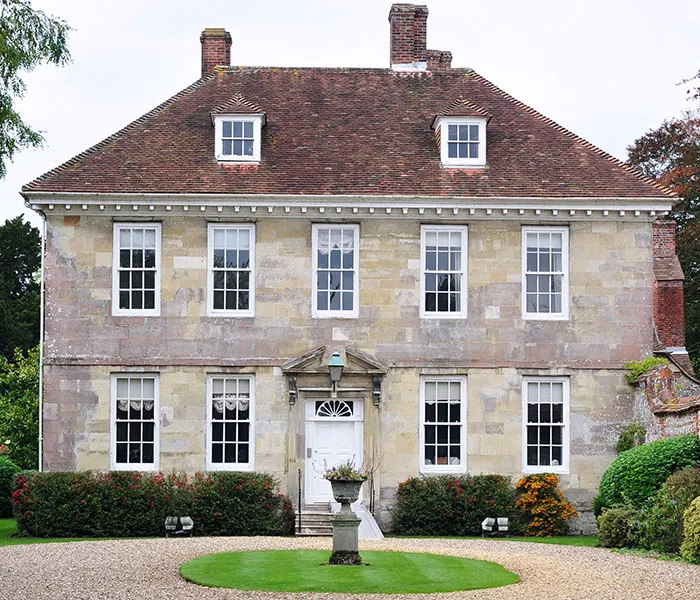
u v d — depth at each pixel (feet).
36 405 122.11
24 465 122.72
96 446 90.07
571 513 89.25
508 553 70.33
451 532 88.79
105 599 51.83
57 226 91.09
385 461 90.79
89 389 90.38
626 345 92.48
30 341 179.22
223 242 91.91
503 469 91.30
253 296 91.40
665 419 84.07
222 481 87.56
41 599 51.85
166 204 90.63
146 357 90.63
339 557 61.87
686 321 145.89
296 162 94.68
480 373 91.66
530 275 92.73
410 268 91.91
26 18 74.84
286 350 91.15
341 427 91.30
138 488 86.84
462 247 92.38
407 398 91.15
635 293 92.68
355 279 91.91
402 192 91.45
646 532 72.79
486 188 92.43
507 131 99.14
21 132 74.84
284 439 90.53
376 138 98.02
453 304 92.48
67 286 90.94
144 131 97.40
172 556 65.21
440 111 97.19
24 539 83.97
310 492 90.48
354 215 91.81
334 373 88.43
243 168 93.66
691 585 57.11
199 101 101.30
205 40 107.14
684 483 71.46
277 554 65.67
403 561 63.41
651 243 92.99
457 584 56.08
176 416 90.38
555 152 96.89
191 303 91.09
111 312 90.89
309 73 105.40
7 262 192.34
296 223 91.97
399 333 91.61
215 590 53.83
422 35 108.06
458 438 91.61
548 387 92.38
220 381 91.15
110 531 86.22
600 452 91.66
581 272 92.58
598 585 56.95
